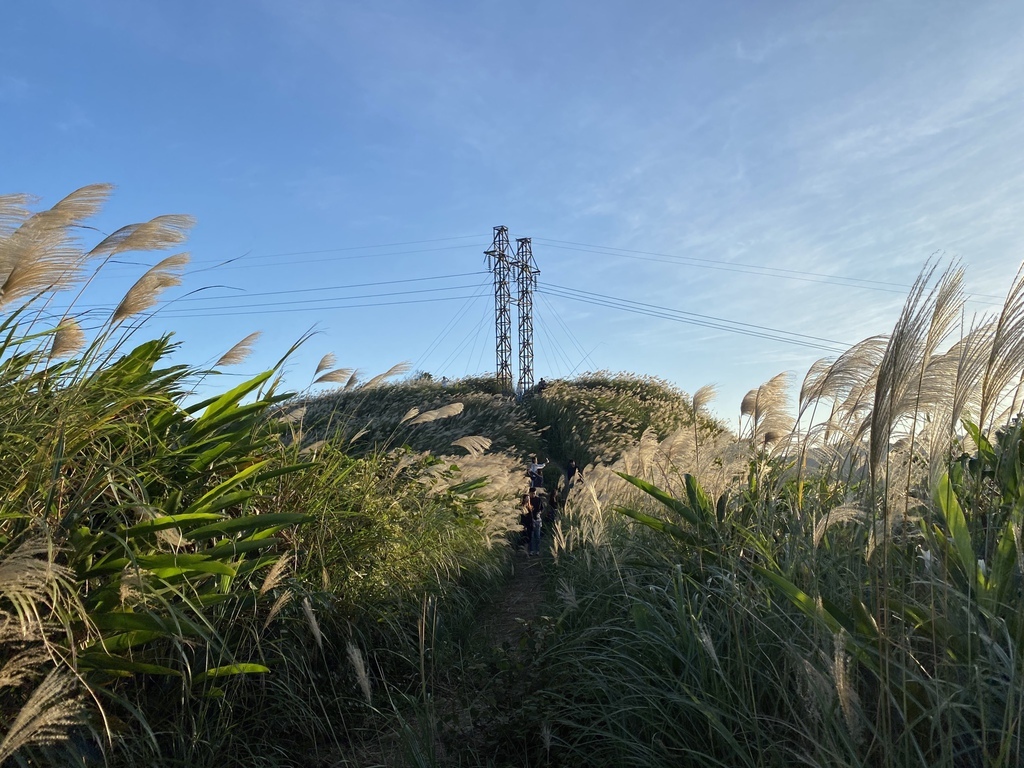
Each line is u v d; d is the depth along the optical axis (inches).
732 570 136.6
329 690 172.6
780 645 120.9
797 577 134.6
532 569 413.1
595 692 139.8
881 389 96.7
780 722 105.2
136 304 142.6
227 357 194.4
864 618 106.5
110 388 142.0
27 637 101.8
